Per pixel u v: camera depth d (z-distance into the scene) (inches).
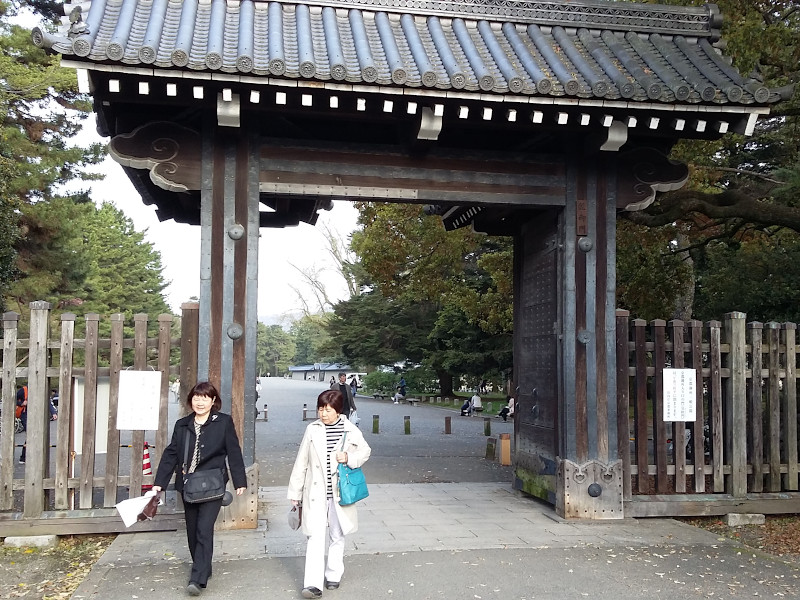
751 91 265.7
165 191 340.5
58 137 803.4
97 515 264.7
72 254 816.9
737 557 246.7
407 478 450.3
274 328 4175.7
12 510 265.7
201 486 197.3
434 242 670.5
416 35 287.1
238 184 278.7
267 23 281.0
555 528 285.4
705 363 333.7
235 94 247.3
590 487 297.3
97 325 273.1
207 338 271.6
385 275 713.0
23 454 495.2
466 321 1354.6
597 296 304.8
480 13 308.2
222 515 273.4
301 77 239.1
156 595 201.6
